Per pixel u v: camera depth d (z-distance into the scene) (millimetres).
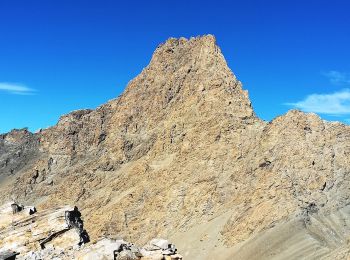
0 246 53219
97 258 43156
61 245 53156
